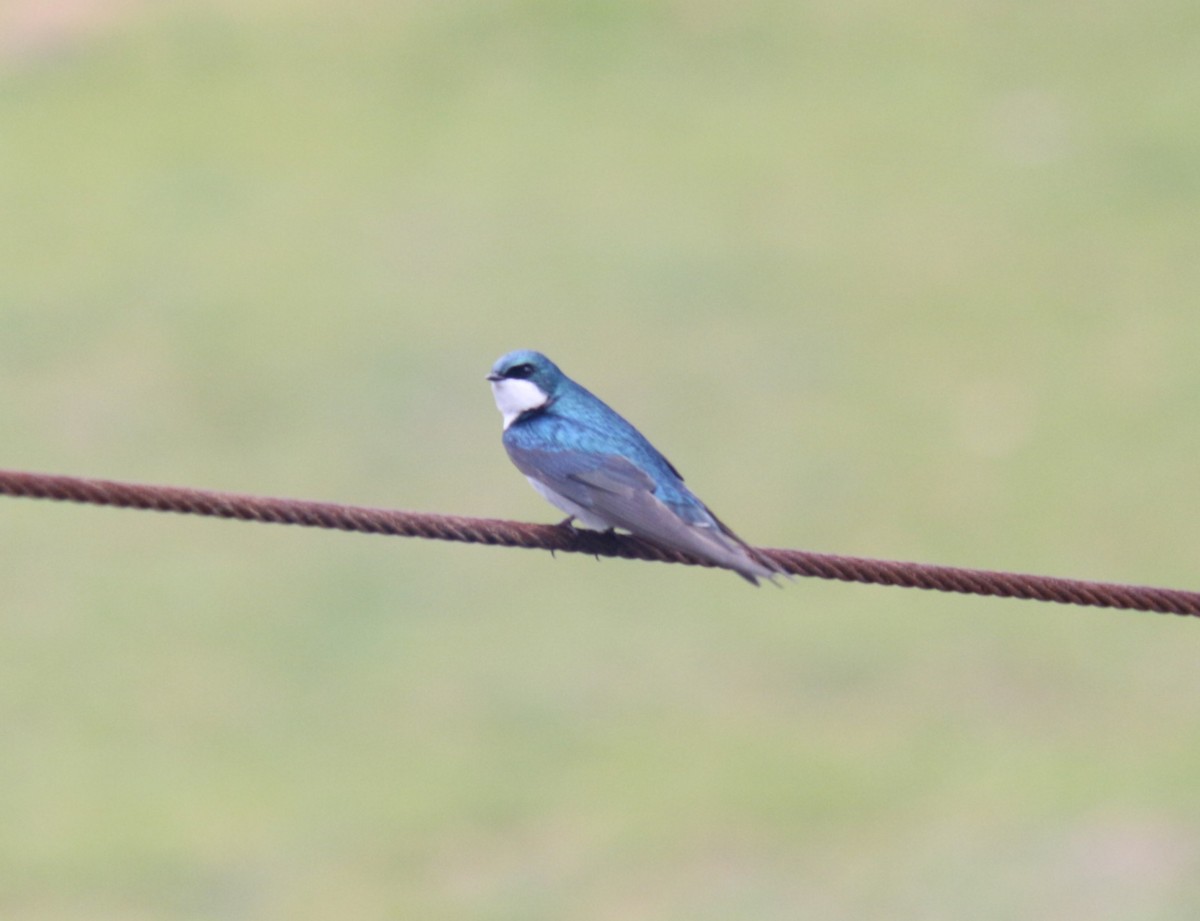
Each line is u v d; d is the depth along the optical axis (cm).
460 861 1495
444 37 3884
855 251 2975
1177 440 2333
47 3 4128
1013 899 1378
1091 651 1859
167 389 2623
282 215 3212
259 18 4009
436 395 2570
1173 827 1453
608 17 3906
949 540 2166
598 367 2645
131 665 1898
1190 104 3328
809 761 1645
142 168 3422
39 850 1512
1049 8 3806
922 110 3453
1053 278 2827
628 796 1570
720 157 3362
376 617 1972
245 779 1648
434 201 3222
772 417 2481
